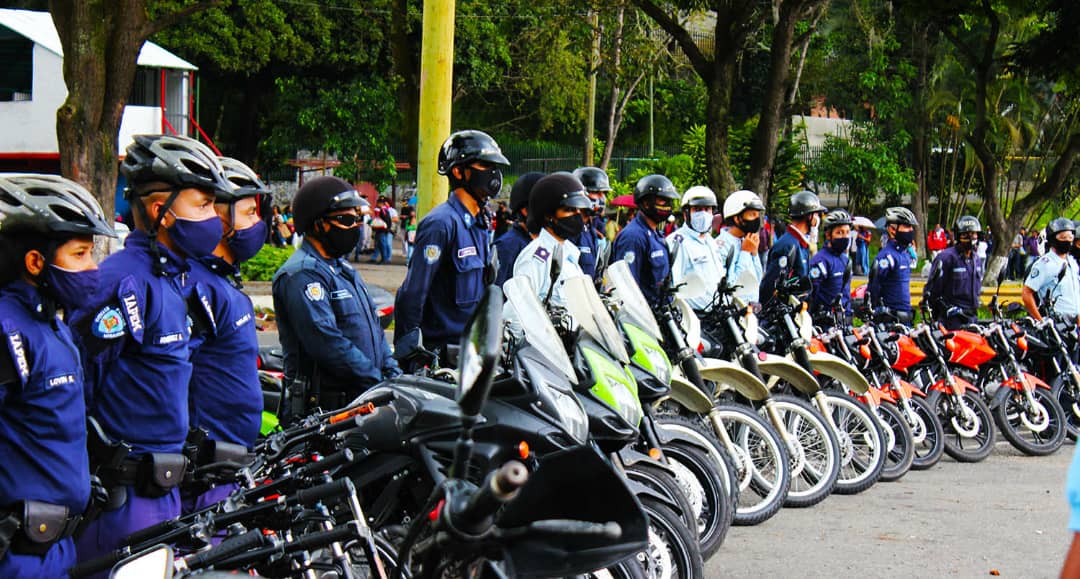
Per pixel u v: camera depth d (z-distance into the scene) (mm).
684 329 7297
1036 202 23828
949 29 24172
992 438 10234
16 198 3605
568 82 35812
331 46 32781
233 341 4684
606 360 5762
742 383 7863
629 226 9000
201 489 4430
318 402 6008
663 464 5965
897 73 37844
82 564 3594
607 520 2596
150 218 4320
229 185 4473
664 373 6234
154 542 3594
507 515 2557
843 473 8945
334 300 6023
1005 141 35625
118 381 4176
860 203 39938
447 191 9523
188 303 4508
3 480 3627
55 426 3676
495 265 6629
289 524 3602
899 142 38375
